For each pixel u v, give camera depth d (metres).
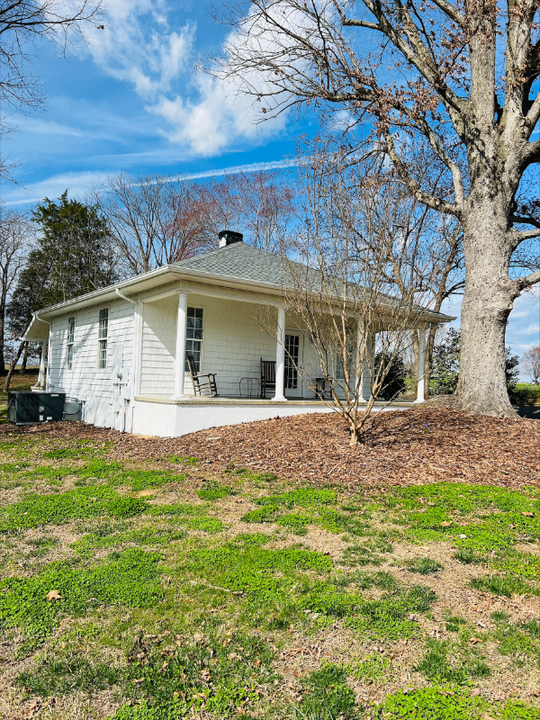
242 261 12.62
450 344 21.08
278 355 11.77
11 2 10.30
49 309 16.22
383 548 4.10
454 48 9.61
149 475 6.76
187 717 2.14
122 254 33.22
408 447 7.77
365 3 10.77
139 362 11.63
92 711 2.18
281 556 3.82
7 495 5.79
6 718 2.13
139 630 2.81
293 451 7.89
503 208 10.10
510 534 4.41
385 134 10.55
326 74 11.60
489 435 8.32
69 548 4.09
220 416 10.61
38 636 2.75
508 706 2.19
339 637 2.76
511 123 10.18
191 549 4.02
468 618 2.99
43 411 13.78
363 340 7.81
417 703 2.20
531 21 9.73
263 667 2.49
